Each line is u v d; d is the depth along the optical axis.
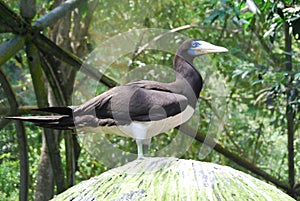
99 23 13.49
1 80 10.15
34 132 14.27
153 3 13.84
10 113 10.49
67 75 12.03
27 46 9.71
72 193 4.91
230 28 13.98
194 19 14.70
